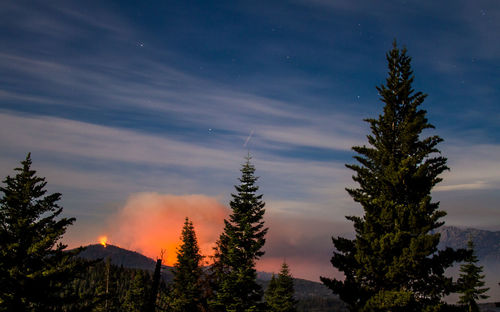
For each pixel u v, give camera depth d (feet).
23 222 60.54
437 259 45.32
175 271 131.23
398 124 56.03
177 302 123.03
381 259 48.14
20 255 60.08
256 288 96.73
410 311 44.16
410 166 50.26
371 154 54.90
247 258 99.76
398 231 45.62
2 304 55.98
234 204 108.58
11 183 65.46
